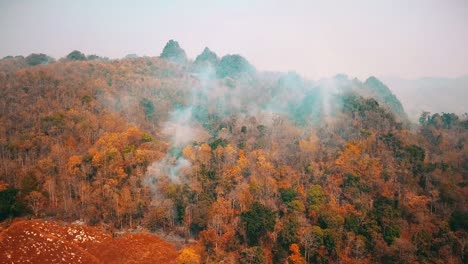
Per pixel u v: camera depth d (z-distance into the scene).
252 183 146.12
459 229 137.12
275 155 171.50
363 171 159.50
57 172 154.38
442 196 152.75
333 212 134.62
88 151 160.62
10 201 137.38
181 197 141.38
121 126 193.25
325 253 123.06
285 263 120.69
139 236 124.81
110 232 130.25
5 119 185.12
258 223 127.00
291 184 151.62
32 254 99.75
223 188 145.88
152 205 141.75
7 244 100.69
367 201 143.75
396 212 136.62
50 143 168.62
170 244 123.75
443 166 173.50
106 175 148.50
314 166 163.12
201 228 136.50
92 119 188.75
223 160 162.50
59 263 99.56
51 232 112.25
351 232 127.19
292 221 127.56
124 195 138.62
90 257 105.31
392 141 179.88
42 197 142.50
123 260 109.12
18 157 163.88
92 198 141.12
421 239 128.50
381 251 123.31
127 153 157.12
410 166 166.12
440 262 121.94
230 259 115.62
